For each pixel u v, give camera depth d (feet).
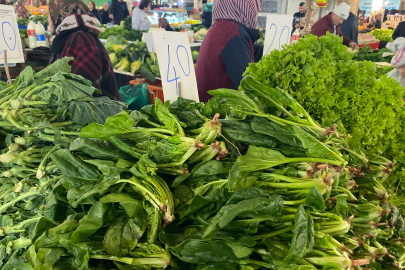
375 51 19.56
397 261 4.53
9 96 5.14
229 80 8.48
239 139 4.18
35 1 22.91
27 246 4.20
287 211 3.66
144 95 10.52
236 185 3.72
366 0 30.81
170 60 6.23
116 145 3.91
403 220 5.16
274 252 3.35
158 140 4.14
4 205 4.58
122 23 21.71
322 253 3.36
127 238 3.46
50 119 5.04
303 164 3.90
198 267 3.44
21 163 4.68
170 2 27.25
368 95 5.68
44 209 4.33
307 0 19.22
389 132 6.04
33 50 10.86
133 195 3.76
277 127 4.25
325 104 5.37
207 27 22.56
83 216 3.76
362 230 4.28
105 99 5.77
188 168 4.25
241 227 3.51
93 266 3.47
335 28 17.93
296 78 5.27
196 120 4.63
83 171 3.89
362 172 4.66
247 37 8.11
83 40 8.77
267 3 17.97
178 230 3.82
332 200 3.92
